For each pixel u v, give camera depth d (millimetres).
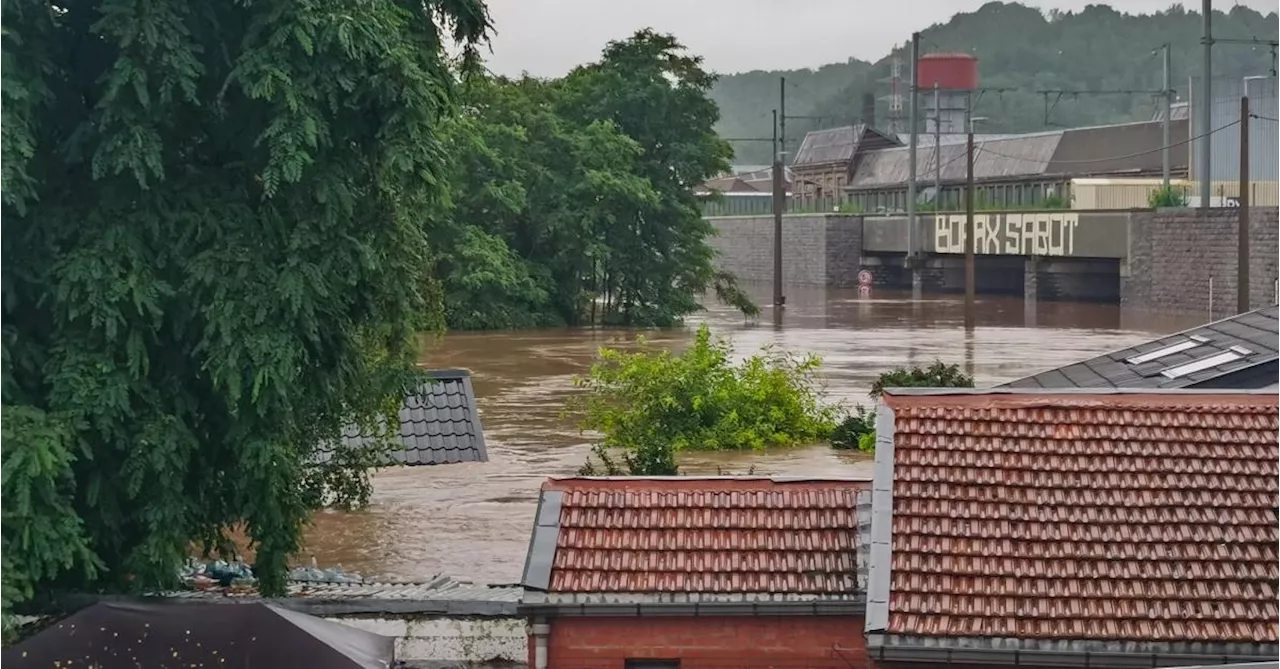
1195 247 65000
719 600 12406
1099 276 78625
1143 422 12969
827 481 13703
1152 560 11625
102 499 14211
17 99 13234
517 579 18781
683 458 29812
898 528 11922
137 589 14242
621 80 70250
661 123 71000
